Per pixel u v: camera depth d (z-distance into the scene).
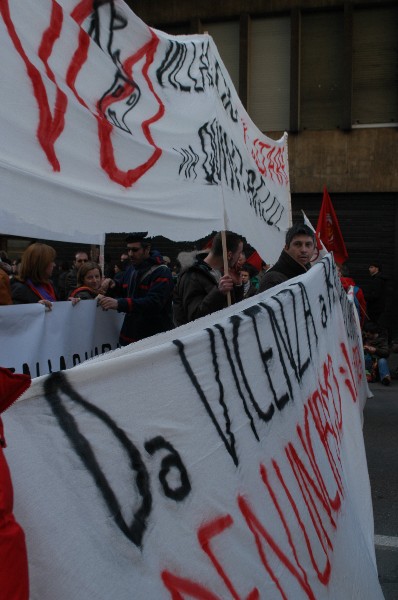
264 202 5.38
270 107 14.44
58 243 14.34
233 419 2.06
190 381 1.88
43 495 1.35
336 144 13.98
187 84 3.91
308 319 3.26
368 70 13.88
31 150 2.57
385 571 3.55
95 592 1.37
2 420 1.31
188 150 3.75
